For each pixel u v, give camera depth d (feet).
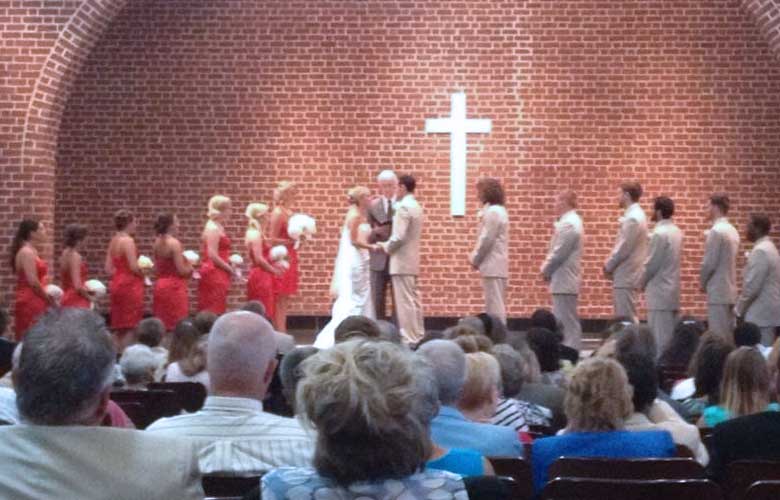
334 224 64.08
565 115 63.87
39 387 11.28
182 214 63.93
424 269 64.03
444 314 63.93
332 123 64.13
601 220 63.72
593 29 63.72
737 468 17.65
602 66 63.67
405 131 64.08
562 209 53.36
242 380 16.40
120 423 18.66
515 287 63.93
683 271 63.62
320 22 64.08
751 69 63.41
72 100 63.62
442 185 64.08
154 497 11.41
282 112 64.08
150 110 63.82
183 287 54.54
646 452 18.60
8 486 11.23
